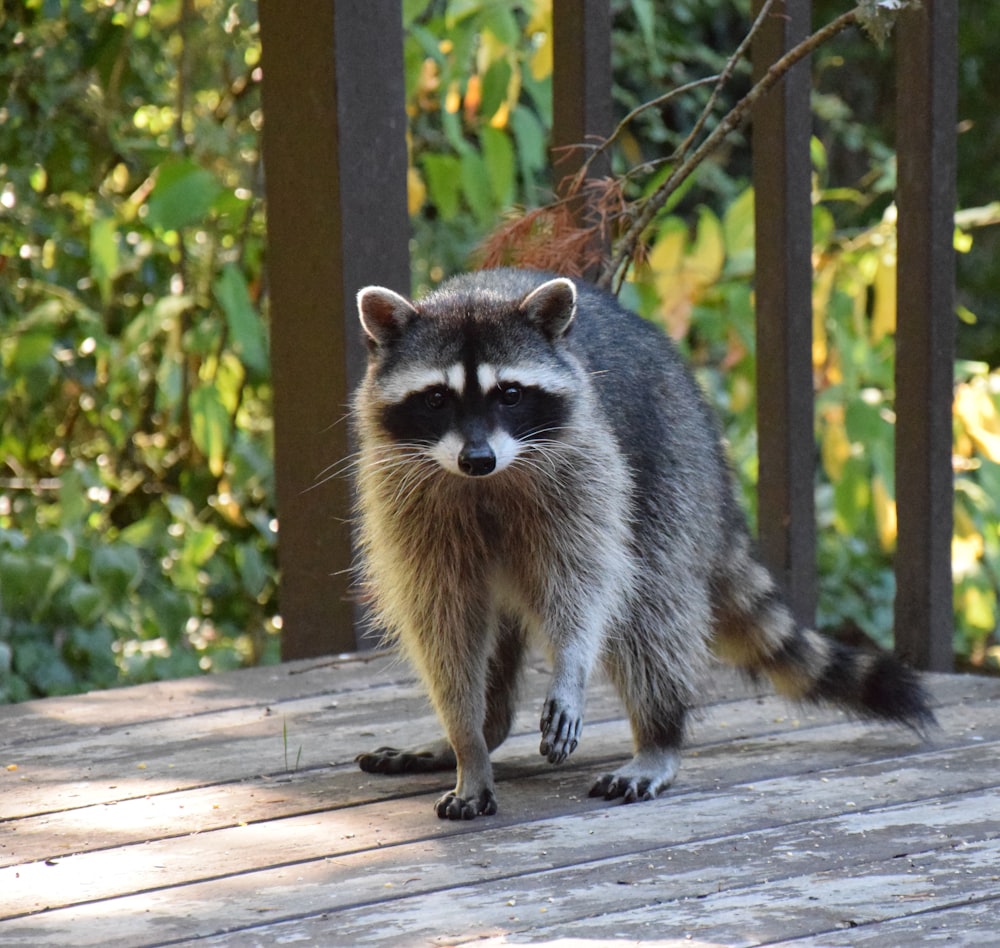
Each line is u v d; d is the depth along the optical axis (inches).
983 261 697.0
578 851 175.2
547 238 262.8
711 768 211.9
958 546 381.1
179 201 334.3
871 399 384.8
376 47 263.3
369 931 149.9
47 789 204.5
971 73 688.4
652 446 220.5
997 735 224.4
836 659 227.8
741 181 613.6
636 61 567.8
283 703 249.6
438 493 205.0
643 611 213.8
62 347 425.7
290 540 283.4
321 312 268.5
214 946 146.9
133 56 414.0
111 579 346.0
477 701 203.3
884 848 172.1
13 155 390.9
